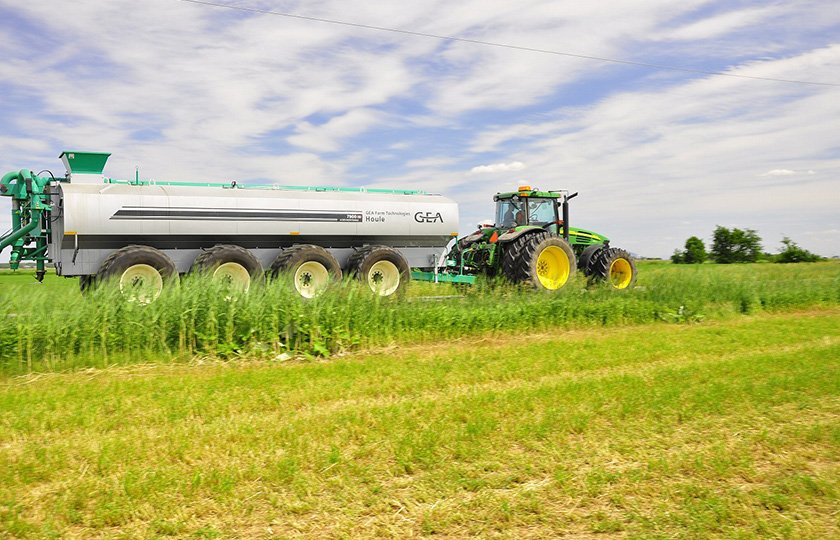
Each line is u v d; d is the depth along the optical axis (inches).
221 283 337.4
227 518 138.7
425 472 163.9
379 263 539.5
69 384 257.4
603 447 180.4
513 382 265.4
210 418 211.5
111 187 462.0
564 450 178.2
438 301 406.6
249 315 326.6
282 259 502.0
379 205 553.9
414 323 372.5
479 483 154.6
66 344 298.2
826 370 272.7
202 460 170.6
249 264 490.3
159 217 465.4
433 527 134.0
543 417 203.3
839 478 158.1
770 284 569.3
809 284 590.2
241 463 168.1
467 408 216.4
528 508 143.3
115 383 256.5
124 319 311.4
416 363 301.9
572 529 135.1
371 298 367.6
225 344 321.1
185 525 134.3
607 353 325.1
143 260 452.4
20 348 281.3
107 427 201.3
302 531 133.6
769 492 151.2
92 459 171.6
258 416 212.4
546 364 297.1
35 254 492.4
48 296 302.7
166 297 324.8
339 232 534.6
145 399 233.0
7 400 230.2
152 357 304.0
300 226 516.1
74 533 132.6
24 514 140.9
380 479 159.6
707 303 510.3
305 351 332.2
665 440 184.9
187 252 486.3
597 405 218.8
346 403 231.9
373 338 354.9
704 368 281.7
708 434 190.9
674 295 499.8
